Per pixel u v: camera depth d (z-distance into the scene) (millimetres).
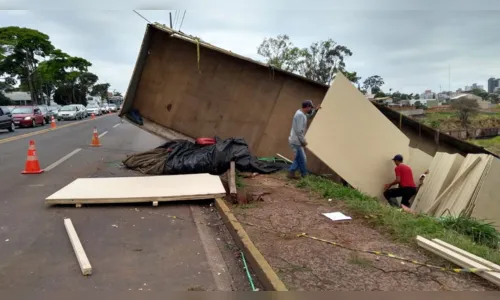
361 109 9836
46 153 13672
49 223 5883
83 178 8758
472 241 5629
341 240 4988
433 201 8812
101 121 34969
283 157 11430
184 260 4602
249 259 4504
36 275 4133
